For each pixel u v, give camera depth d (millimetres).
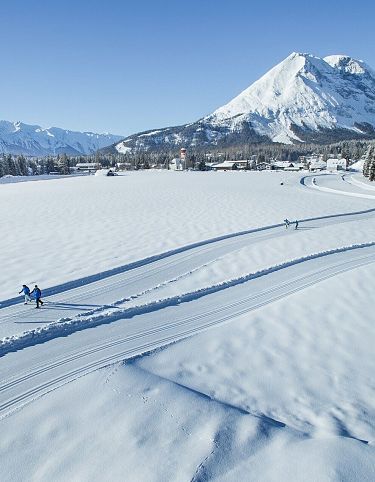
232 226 35219
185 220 38219
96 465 8680
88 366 12969
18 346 14195
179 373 12906
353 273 22703
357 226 37219
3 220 39312
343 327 16578
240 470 8336
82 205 49812
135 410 10586
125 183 88625
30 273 22062
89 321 16281
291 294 19859
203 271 23109
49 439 9562
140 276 22156
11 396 11297
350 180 101938
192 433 9711
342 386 12570
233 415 10500
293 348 14844
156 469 8461
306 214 42875
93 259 24719
